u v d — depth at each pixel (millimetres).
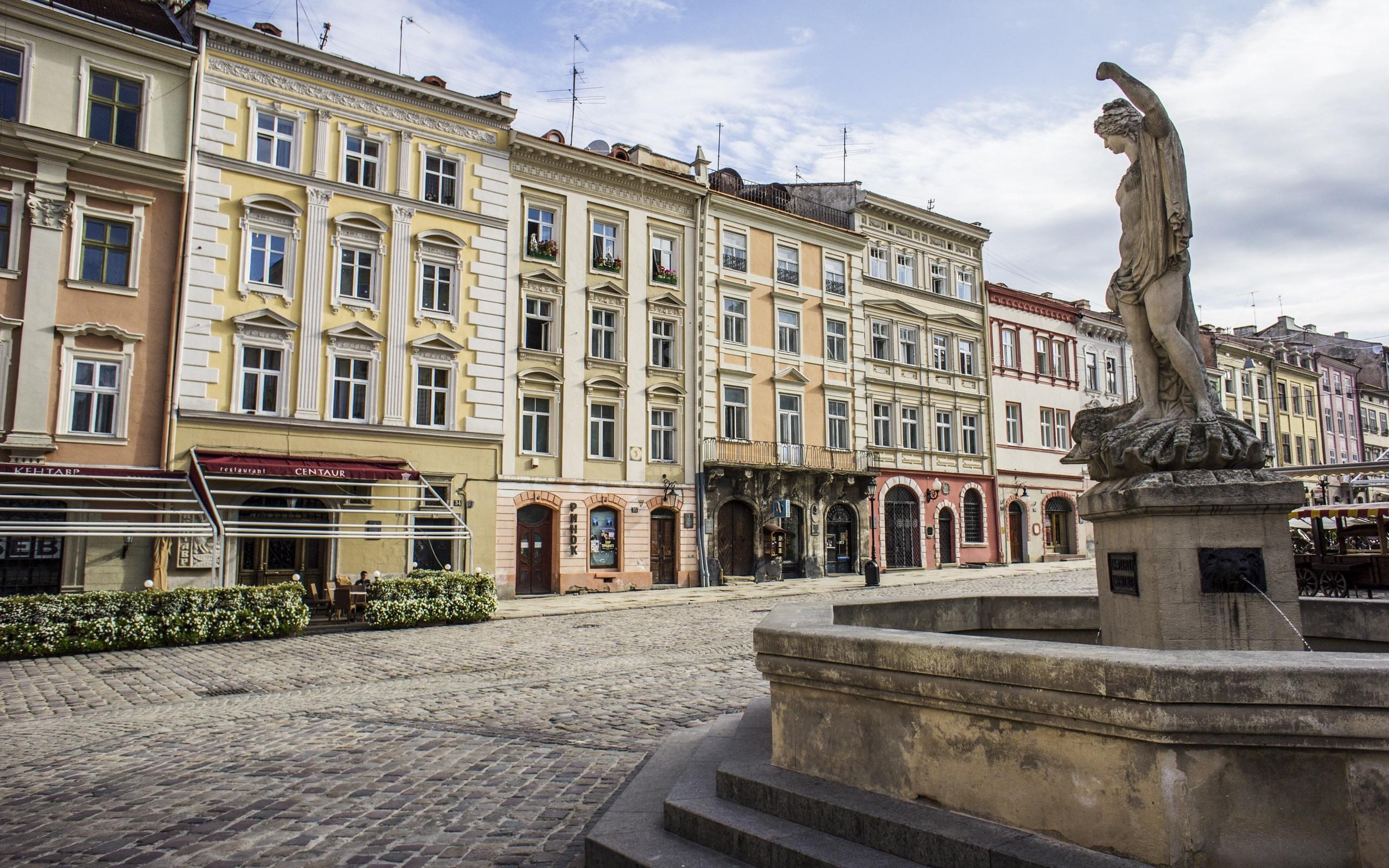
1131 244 5496
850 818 3598
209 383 22484
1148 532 4797
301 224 24203
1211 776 2783
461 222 26953
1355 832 2689
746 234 33969
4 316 20078
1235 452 4848
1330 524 29141
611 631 17734
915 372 38562
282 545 23188
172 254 22297
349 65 24984
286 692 11195
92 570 20469
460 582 20250
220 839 5195
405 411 25391
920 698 3543
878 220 38438
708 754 5324
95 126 21688
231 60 23547
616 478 29391
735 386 32906
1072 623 6461
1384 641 5484
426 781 6414
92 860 4891
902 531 37406
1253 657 2873
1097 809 2979
